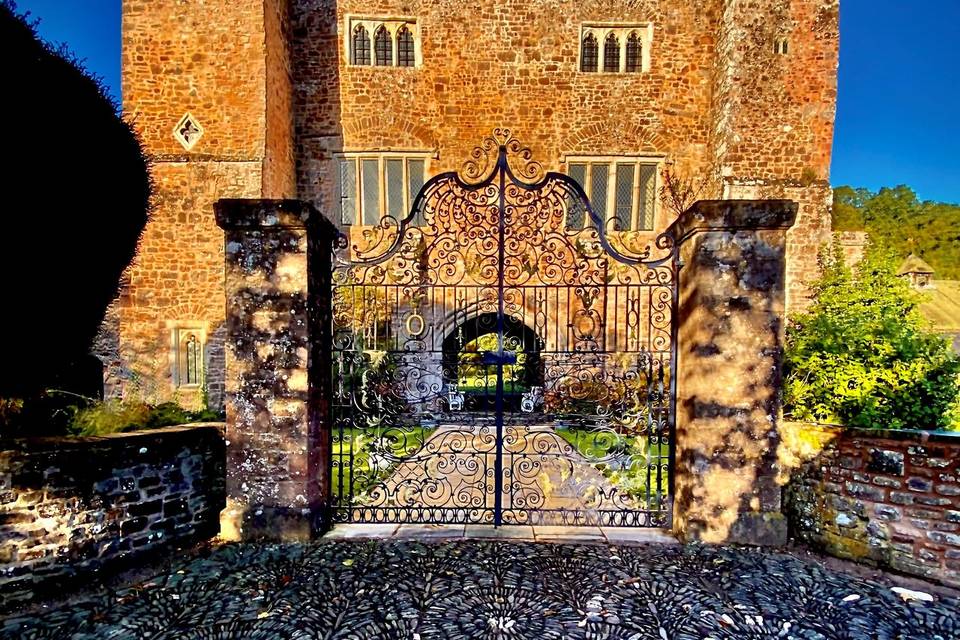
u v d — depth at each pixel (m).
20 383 3.23
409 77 9.60
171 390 8.59
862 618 2.67
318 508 3.71
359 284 4.12
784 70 8.97
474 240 4.08
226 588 2.94
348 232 9.73
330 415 3.98
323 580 3.02
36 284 3.00
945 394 3.94
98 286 3.58
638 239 9.51
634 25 9.56
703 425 3.50
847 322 4.67
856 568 3.24
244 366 3.55
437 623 2.60
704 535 3.51
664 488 5.16
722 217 3.43
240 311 3.55
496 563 3.25
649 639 2.48
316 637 2.49
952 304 18.36
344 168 9.84
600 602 2.79
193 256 8.59
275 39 8.92
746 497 3.49
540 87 9.59
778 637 2.51
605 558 3.31
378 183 9.79
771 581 3.03
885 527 3.21
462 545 3.52
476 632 2.53
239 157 8.48
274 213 3.48
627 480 5.43
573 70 9.59
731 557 3.32
